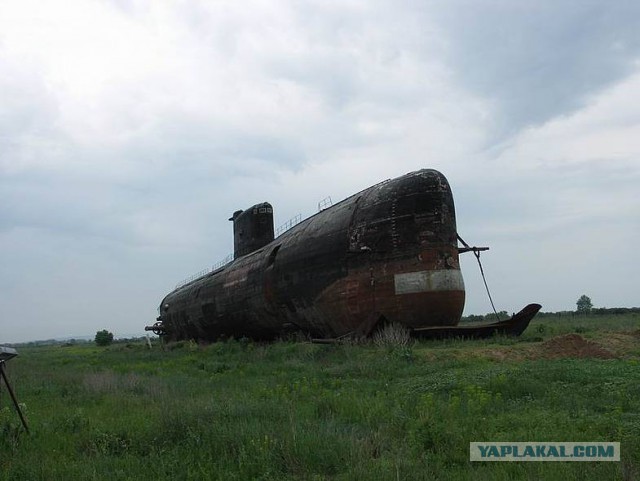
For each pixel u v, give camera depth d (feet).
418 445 24.54
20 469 23.70
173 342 162.71
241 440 25.84
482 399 32.32
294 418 30.68
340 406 33.94
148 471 23.20
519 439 25.00
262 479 21.86
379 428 27.61
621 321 122.93
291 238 104.58
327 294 87.61
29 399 46.83
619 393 33.27
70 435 29.96
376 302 79.71
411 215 78.59
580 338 57.31
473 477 20.63
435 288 76.33
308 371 57.77
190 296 154.40
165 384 51.44
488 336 74.02
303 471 22.34
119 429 30.27
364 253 81.76
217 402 37.22
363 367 53.26
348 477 21.09
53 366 98.89
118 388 49.57
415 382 43.32
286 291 98.53
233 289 122.11
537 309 74.02
